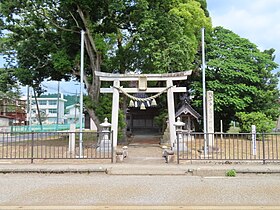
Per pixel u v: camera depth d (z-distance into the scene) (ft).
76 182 23.93
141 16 51.80
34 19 55.01
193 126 66.85
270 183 23.45
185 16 58.80
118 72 66.08
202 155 37.88
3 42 60.44
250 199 18.63
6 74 64.80
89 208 16.75
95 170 27.94
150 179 25.17
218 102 70.13
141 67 63.87
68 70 55.98
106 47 56.44
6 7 48.06
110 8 47.24
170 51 50.49
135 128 103.96
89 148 45.68
